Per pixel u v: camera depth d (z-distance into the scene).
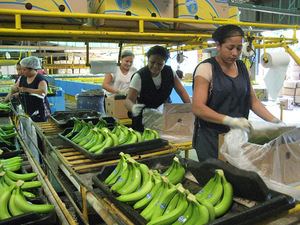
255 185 1.12
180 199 1.15
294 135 1.54
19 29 1.87
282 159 1.50
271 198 1.14
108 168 1.60
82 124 2.54
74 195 2.16
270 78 2.97
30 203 1.31
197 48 4.04
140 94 2.98
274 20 9.70
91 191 1.49
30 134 3.18
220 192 1.21
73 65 11.22
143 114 2.79
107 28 2.39
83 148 2.00
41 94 4.04
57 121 2.96
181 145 2.40
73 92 8.91
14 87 4.25
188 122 2.69
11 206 1.22
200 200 1.11
